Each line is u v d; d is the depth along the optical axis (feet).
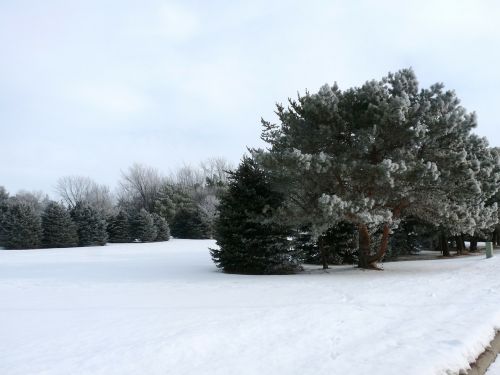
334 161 54.08
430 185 56.03
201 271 61.82
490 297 33.99
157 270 63.52
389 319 25.64
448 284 42.70
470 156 58.59
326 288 40.45
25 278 51.93
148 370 16.71
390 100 55.26
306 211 56.95
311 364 17.35
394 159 55.67
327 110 56.70
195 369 16.81
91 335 21.95
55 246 148.87
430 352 18.61
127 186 291.79
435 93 59.16
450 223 61.41
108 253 111.65
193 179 300.81
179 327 23.54
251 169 62.23
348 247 75.87
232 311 28.43
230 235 61.41
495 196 89.66
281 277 52.80
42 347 19.85
